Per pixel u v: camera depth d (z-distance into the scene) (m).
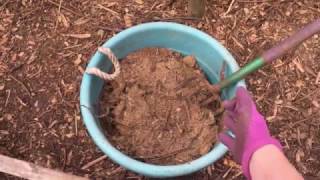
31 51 1.36
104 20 1.41
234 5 1.44
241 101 0.96
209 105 1.21
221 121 1.20
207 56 1.24
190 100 1.20
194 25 1.41
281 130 1.30
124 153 1.16
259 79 1.35
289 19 1.43
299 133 1.30
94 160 1.25
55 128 1.28
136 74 1.22
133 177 1.24
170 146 1.17
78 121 1.29
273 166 0.81
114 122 1.19
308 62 1.38
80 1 1.43
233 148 0.97
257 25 1.42
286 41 1.02
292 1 1.45
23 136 1.27
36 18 1.40
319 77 1.37
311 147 1.29
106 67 1.21
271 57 1.04
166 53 1.27
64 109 1.30
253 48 1.39
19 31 1.38
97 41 1.38
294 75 1.36
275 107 1.32
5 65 1.34
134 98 1.19
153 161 1.16
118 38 1.19
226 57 1.18
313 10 1.44
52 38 1.38
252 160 0.85
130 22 1.41
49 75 1.33
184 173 1.07
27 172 1.12
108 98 1.21
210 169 1.25
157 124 1.18
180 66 1.24
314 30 0.98
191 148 1.17
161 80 1.21
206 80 1.24
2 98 1.30
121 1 1.43
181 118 1.19
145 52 1.26
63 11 1.41
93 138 1.08
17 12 1.41
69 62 1.35
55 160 1.25
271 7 1.44
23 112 1.29
